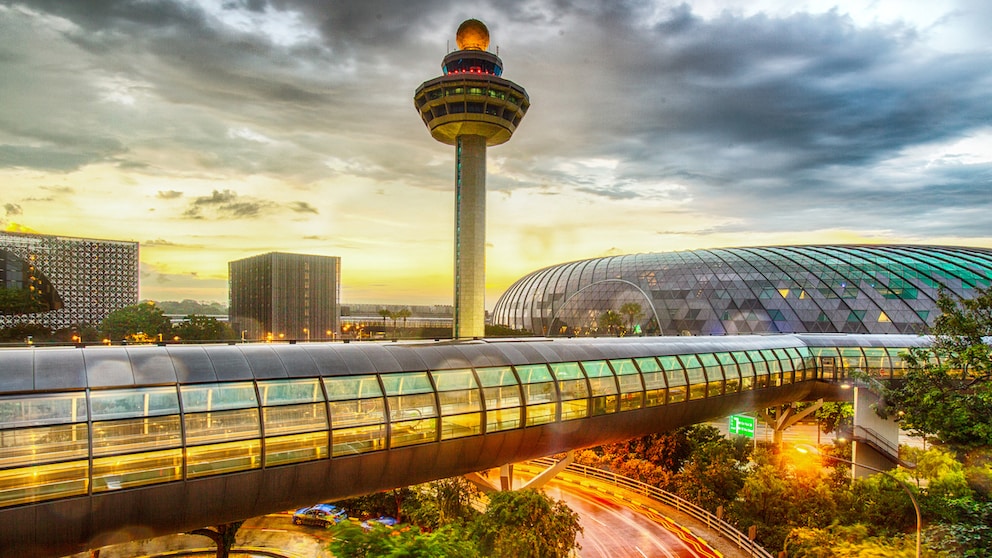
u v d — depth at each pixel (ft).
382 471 96.48
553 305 405.59
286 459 87.15
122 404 77.41
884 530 119.55
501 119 260.42
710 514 152.66
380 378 98.99
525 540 108.88
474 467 108.99
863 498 133.08
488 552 111.24
